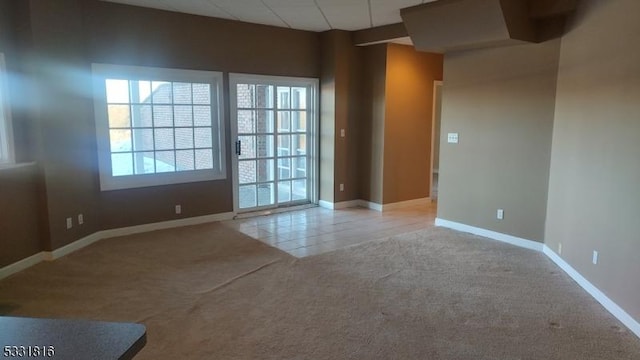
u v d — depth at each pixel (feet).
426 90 22.57
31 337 4.05
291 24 19.36
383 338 9.36
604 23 11.14
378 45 20.85
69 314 10.37
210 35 18.07
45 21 13.57
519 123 15.55
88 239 15.72
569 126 13.29
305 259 14.34
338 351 8.85
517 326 9.92
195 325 9.89
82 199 15.39
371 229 18.20
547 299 11.37
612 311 10.50
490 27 14.10
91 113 15.64
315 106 21.76
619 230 10.24
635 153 9.65
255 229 18.03
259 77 19.66
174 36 17.16
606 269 10.84
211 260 14.20
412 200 22.98
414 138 22.52
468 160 17.35
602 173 11.12
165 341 9.19
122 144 16.62
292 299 11.29
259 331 9.64
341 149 21.72
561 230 13.75
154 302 11.07
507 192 16.16
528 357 8.65
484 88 16.47
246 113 19.88
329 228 18.33
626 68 10.05
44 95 13.64
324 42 21.16
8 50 13.23
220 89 18.61
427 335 9.50
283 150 21.45
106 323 4.34
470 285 12.28
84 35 15.23
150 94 17.04
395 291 11.84
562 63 13.96
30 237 13.61
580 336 9.47
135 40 16.29
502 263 14.08
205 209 19.03
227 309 10.70
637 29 9.62
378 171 21.67
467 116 17.19
